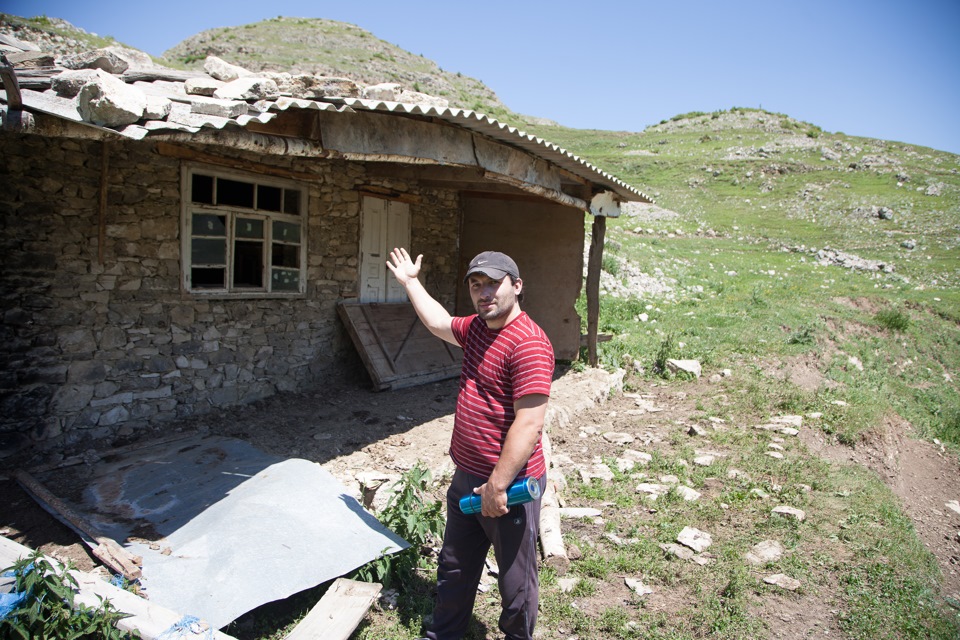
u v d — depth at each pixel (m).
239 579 3.36
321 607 3.26
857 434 7.63
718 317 13.45
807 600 3.99
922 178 40.53
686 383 9.29
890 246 27.92
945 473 7.64
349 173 8.12
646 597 3.90
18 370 5.16
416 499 4.13
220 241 6.61
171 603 3.17
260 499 4.17
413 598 3.67
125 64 4.21
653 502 5.25
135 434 5.84
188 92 4.08
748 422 7.70
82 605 2.84
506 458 2.62
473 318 3.08
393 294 9.12
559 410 7.27
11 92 3.05
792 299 16.50
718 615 3.71
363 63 96.38
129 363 5.88
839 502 5.53
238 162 6.54
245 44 92.00
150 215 5.92
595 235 9.52
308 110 4.48
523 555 2.82
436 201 9.74
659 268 19.19
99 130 3.35
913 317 16.48
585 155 53.38
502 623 3.01
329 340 8.08
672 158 50.47
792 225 32.06
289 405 7.10
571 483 5.61
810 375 10.27
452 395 7.89
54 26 16.45
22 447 5.18
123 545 3.70
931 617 3.90
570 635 3.52
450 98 96.06
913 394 11.29
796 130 70.38
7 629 2.71
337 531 3.85
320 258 7.83
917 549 4.82
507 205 10.09
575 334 9.75
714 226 31.19
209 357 6.59
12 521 4.08
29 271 5.17
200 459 5.09
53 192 5.26
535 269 9.98
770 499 5.48
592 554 4.36
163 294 6.10
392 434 6.26
